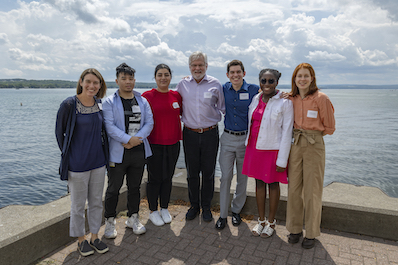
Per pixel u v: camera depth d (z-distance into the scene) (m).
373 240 2.84
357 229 2.95
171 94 3.21
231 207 3.44
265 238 2.93
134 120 2.85
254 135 2.89
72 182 2.48
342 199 3.04
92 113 2.50
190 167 3.34
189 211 3.42
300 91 2.64
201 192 3.42
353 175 18.31
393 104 100.19
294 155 2.68
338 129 39.50
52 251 2.66
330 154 24.30
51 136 32.16
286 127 2.68
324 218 3.07
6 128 38.09
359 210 2.89
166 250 2.72
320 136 2.60
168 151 3.21
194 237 2.97
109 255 2.63
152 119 3.00
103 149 2.70
